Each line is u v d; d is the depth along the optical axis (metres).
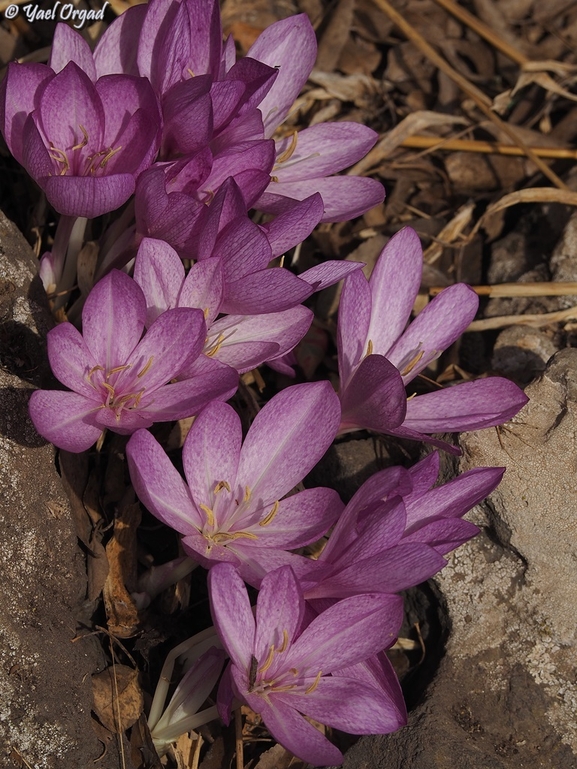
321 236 0.81
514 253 0.82
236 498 0.61
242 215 0.61
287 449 0.61
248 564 0.60
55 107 0.64
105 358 0.61
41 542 0.63
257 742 0.66
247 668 0.58
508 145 0.85
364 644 0.58
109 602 0.65
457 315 0.67
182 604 0.66
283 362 0.69
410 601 0.70
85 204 0.62
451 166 0.85
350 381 0.64
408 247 0.68
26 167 0.64
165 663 0.63
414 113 0.84
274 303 0.62
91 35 0.81
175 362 0.61
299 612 0.58
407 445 0.71
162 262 0.62
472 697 0.66
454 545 0.59
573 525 0.67
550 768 0.64
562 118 0.89
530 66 0.87
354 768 0.64
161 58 0.65
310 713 0.58
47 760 0.60
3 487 0.62
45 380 0.66
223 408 0.59
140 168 0.63
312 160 0.70
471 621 0.67
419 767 0.63
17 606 0.61
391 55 0.90
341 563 0.59
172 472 0.60
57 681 0.61
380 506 0.59
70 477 0.66
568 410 0.69
